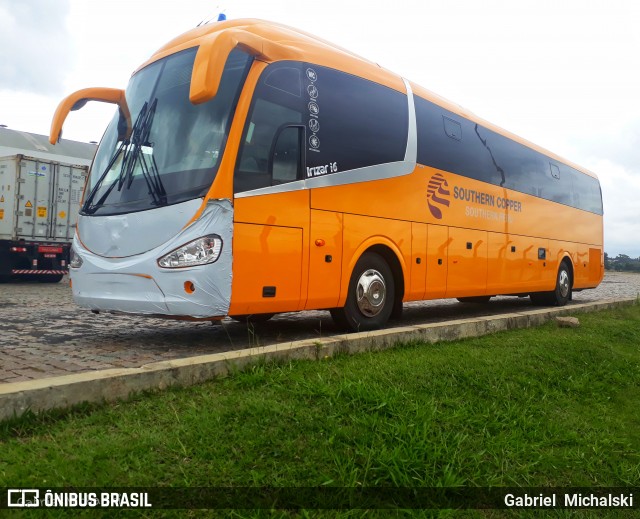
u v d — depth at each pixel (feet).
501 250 33.65
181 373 13.26
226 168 17.83
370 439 11.43
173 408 11.91
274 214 19.11
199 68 16.14
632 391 19.07
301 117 20.66
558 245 41.47
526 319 27.25
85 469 9.36
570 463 12.85
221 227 17.54
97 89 21.67
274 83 19.80
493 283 32.78
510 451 12.48
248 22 21.29
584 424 15.08
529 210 37.35
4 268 55.62
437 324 22.12
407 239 25.50
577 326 27.99
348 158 22.45
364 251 23.30
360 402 13.01
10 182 56.59
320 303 20.95
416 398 14.03
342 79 22.90
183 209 17.74
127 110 21.38
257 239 18.48
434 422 12.78
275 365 14.96
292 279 19.66
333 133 21.94
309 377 14.29
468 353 19.20
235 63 19.36
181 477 9.51
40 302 36.45
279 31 21.62
